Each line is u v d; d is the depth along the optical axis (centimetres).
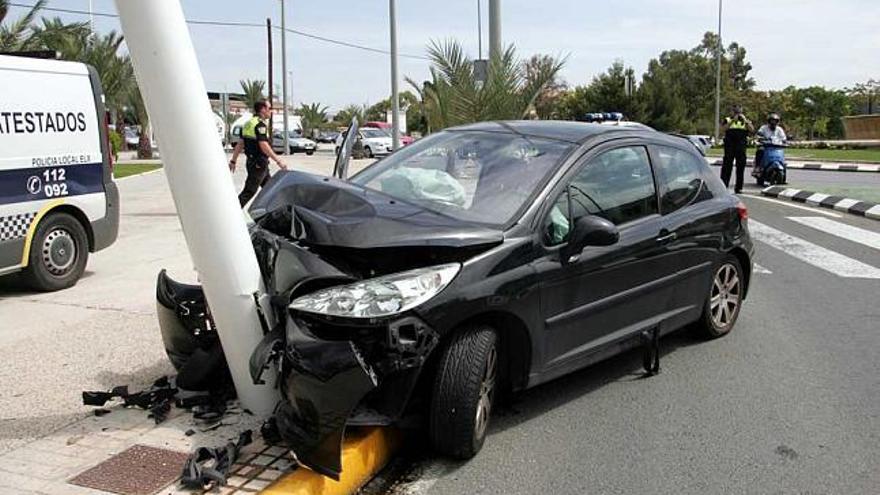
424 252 409
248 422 439
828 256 999
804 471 413
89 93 829
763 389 530
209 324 477
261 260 441
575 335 474
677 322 577
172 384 491
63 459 399
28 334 618
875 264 951
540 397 514
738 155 1778
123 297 745
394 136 2258
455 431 402
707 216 595
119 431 432
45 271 766
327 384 360
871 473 411
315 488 368
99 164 838
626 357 597
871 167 2444
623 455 430
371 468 404
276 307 411
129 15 371
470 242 405
